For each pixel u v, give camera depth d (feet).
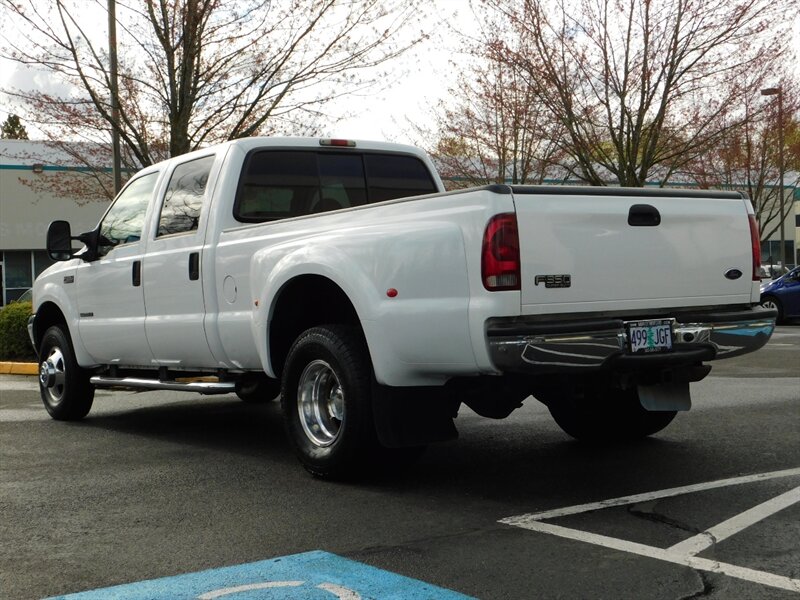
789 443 21.91
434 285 16.19
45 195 138.41
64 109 50.03
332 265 17.85
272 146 22.89
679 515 15.62
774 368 40.88
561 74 59.82
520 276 15.44
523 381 17.34
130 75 47.55
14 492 18.44
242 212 22.17
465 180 75.82
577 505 16.51
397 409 17.44
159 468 20.74
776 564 12.91
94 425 27.68
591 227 16.31
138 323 24.43
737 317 18.15
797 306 72.49
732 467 19.38
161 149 57.72
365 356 17.94
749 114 62.64
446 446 22.66
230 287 21.20
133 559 13.87
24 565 13.66
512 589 12.12
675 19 56.59
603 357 16.08
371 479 18.84
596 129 62.75
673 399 18.58
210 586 12.50
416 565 13.23
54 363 28.63
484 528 15.12
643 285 16.97
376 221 17.67
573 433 22.65
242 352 21.12
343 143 24.11
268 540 14.74
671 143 63.62
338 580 12.62
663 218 17.26
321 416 19.20
